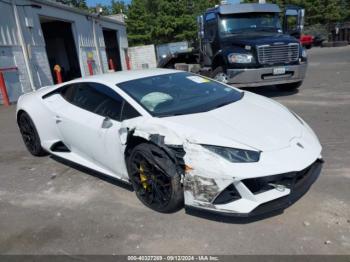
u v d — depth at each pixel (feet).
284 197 8.79
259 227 8.95
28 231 9.86
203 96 11.99
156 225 9.52
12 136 21.09
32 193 12.44
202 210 9.00
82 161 13.39
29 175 14.23
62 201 11.57
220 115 10.28
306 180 9.34
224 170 8.38
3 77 34.71
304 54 24.73
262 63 23.32
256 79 23.65
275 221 9.13
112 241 8.97
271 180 8.42
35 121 15.12
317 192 10.38
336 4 149.89
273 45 23.24
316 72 38.45
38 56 42.04
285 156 8.70
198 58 33.55
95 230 9.57
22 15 38.83
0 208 11.50
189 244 8.54
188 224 9.40
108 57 73.67
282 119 10.54
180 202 9.62
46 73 43.78
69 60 56.13
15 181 13.73
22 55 38.60
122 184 12.40
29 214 10.88
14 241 9.41
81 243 9.02
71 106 13.53
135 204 10.85
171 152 9.16
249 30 27.25
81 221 10.12
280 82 24.18
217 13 26.96
